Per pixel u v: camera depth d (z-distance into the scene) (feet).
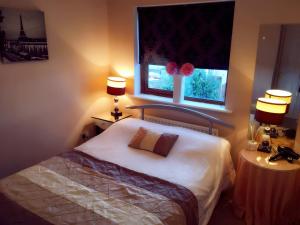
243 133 9.11
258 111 7.61
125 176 7.07
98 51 11.50
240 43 8.41
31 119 9.35
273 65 7.87
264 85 8.16
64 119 10.62
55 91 10.01
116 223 5.17
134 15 10.69
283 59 7.67
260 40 7.93
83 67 10.96
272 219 7.39
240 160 7.98
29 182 6.62
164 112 10.91
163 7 10.07
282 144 8.18
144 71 11.52
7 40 8.06
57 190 6.30
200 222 6.43
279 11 7.54
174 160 8.00
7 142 8.75
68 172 7.19
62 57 10.00
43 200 5.91
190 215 5.92
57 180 6.75
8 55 8.18
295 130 7.89
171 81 10.92
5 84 8.32
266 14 7.76
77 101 11.03
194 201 6.22
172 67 10.00
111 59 12.02
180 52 10.11
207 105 9.91
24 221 5.24
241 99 8.86
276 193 7.17
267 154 7.89
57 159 7.93
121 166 7.62
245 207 7.87
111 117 11.55
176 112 10.54
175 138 8.66
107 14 11.50
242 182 7.82
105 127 11.41
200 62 9.73
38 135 9.71
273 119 7.29
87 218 5.32
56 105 10.16
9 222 5.22
